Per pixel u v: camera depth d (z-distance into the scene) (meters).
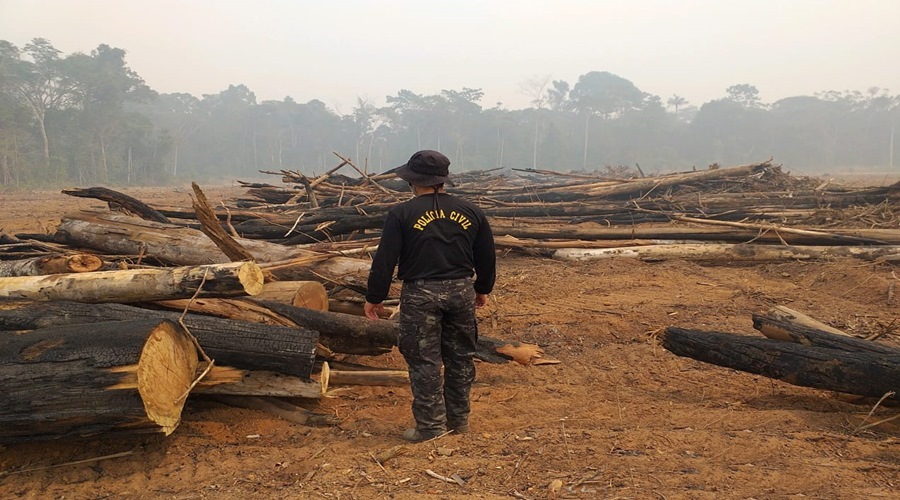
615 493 2.75
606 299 7.39
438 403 3.63
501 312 6.81
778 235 9.78
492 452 3.29
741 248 9.51
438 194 3.65
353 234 9.83
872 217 11.79
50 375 3.17
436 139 101.06
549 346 5.81
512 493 2.79
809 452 3.24
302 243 9.23
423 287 3.55
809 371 3.98
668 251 9.70
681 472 2.97
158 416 3.31
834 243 9.66
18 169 54.12
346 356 5.30
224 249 4.93
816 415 3.89
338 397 4.52
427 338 3.59
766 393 4.54
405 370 4.67
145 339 3.22
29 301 4.00
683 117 133.50
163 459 3.49
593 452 3.23
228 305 4.46
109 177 68.69
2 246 7.48
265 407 4.16
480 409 4.28
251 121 103.25
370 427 3.96
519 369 5.14
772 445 3.31
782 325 4.48
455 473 3.01
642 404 4.33
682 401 4.43
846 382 3.87
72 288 3.94
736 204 13.80
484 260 3.75
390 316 5.52
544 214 13.38
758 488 2.80
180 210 10.47
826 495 2.73
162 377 3.37
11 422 3.15
